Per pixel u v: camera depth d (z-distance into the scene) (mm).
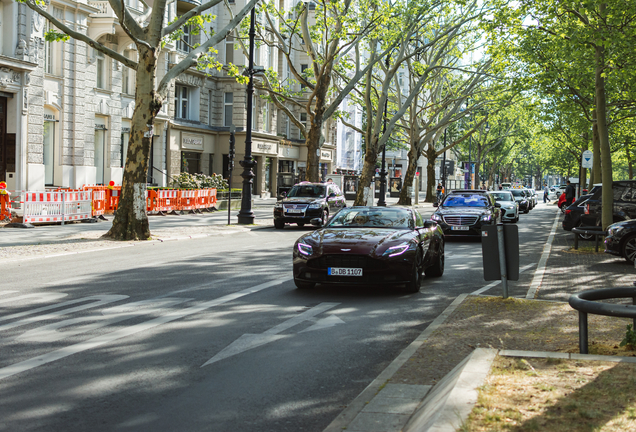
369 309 8594
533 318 7531
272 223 25938
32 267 12484
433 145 52875
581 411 3834
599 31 16219
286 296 9523
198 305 8688
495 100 40969
